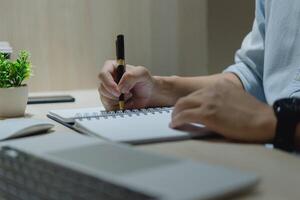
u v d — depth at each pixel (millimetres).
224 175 364
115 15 1524
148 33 1573
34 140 525
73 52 1492
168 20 1596
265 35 1056
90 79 1521
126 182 335
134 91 952
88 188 341
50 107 1052
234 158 481
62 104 1111
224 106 585
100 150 451
